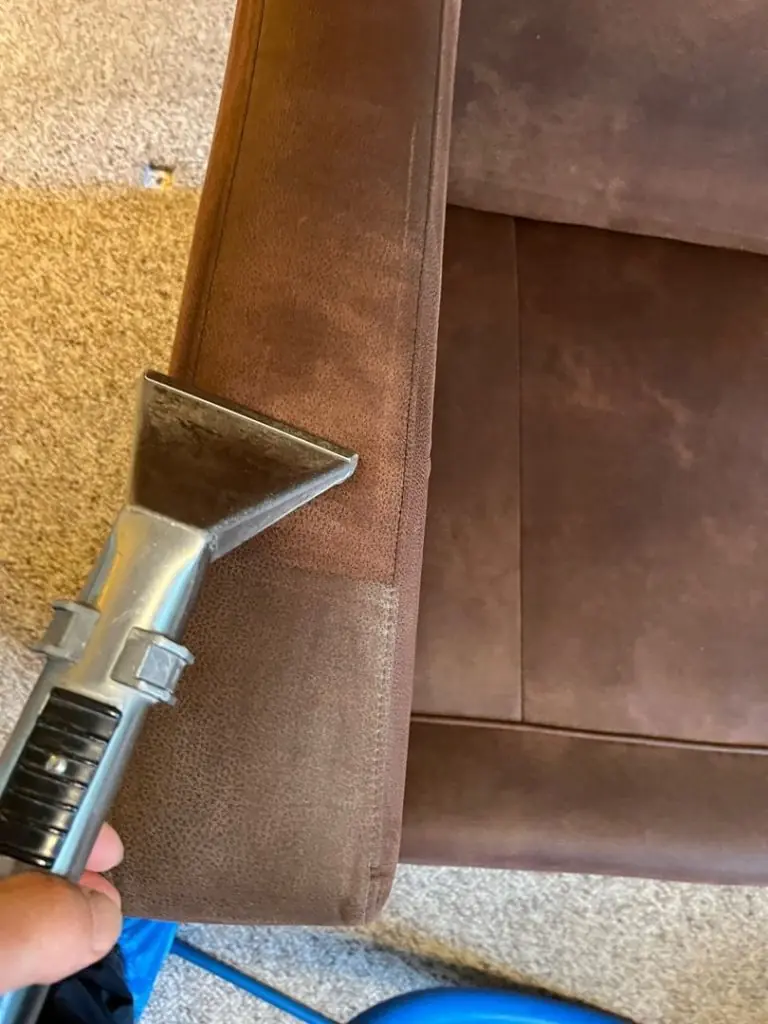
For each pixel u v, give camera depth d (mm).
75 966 366
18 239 1092
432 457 751
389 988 1008
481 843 678
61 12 1146
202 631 518
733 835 708
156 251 1112
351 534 539
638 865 702
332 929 1013
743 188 848
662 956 1042
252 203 569
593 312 822
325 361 554
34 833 390
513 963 1027
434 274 598
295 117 583
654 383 812
